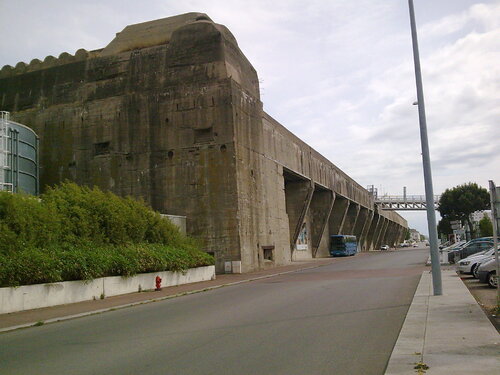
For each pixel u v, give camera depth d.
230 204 37.84
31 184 37.62
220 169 38.50
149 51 42.62
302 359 7.92
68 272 17.98
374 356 8.02
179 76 41.00
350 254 77.44
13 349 9.94
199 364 7.77
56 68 46.28
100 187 42.09
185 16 44.38
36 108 46.22
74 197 22.83
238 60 43.78
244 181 39.62
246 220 39.19
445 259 36.59
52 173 44.19
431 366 7.15
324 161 70.12
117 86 43.22
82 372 7.56
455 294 15.98
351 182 88.56
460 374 6.67
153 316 14.27
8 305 15.37
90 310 16.03
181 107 40.41
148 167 40.62
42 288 16.69
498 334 9.40
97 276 19.45
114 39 46.12
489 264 18.38
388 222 144.38
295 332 10.36
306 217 70.75
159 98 41.28
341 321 11.62
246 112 41.72
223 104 39.19
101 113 43.31
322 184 67.56
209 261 30.48
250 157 41.56
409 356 7.84
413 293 17.28
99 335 11.21
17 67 48.97
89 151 43.22
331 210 78.31
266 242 43.59
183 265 26.44
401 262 41.94
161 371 7.40
